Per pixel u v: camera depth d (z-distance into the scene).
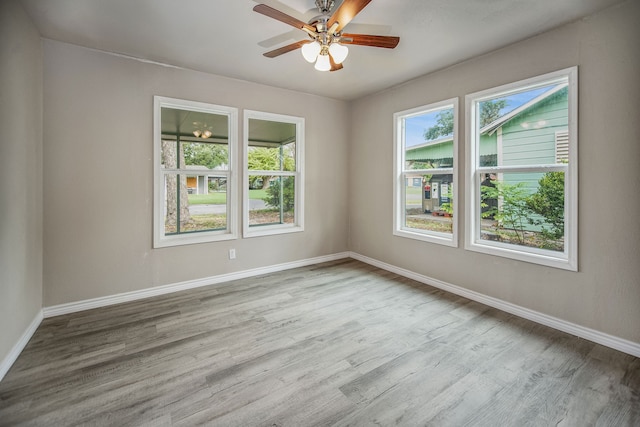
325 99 4.50
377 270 4.20
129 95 3.03
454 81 3.25
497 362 2.05
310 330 2.50
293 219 4.44
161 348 2.22
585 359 2.08
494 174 3.02
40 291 2.62
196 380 1.86
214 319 2.70
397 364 2.03
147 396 1.72
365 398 1.71
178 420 1.54
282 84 3.90
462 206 3.24
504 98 2.91
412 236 3.80
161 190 3.29
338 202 4.75
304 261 4.43
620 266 2.17
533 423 1.53
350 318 2.72
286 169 4.33
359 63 3.20
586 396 1.72
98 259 2.93
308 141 4.37
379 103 4.23
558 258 2.52
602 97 2.22
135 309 2.90
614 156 2.18
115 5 2.16
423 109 3.60
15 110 2.07
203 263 3.55
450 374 1.92
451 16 2.29
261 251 4.02
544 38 2.52
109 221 2.97
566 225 2.49
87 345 2.25
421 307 2.96
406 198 4.00
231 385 1.81
